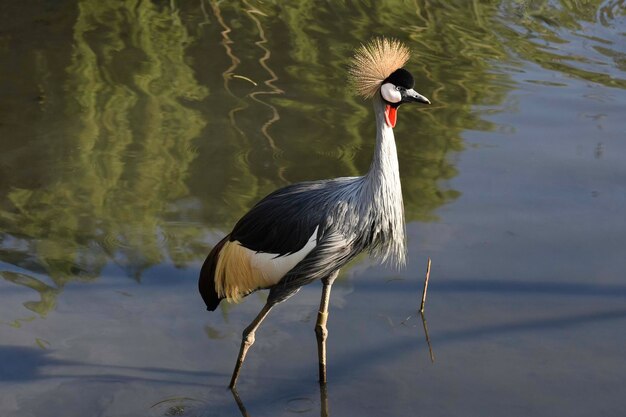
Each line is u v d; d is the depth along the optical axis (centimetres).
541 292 992
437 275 1023
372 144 1309
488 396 837
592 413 812
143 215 1124
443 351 901
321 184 820
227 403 830
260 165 1247
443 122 1378
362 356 896
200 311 960
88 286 986
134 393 836
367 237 802
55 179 1199
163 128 1340
